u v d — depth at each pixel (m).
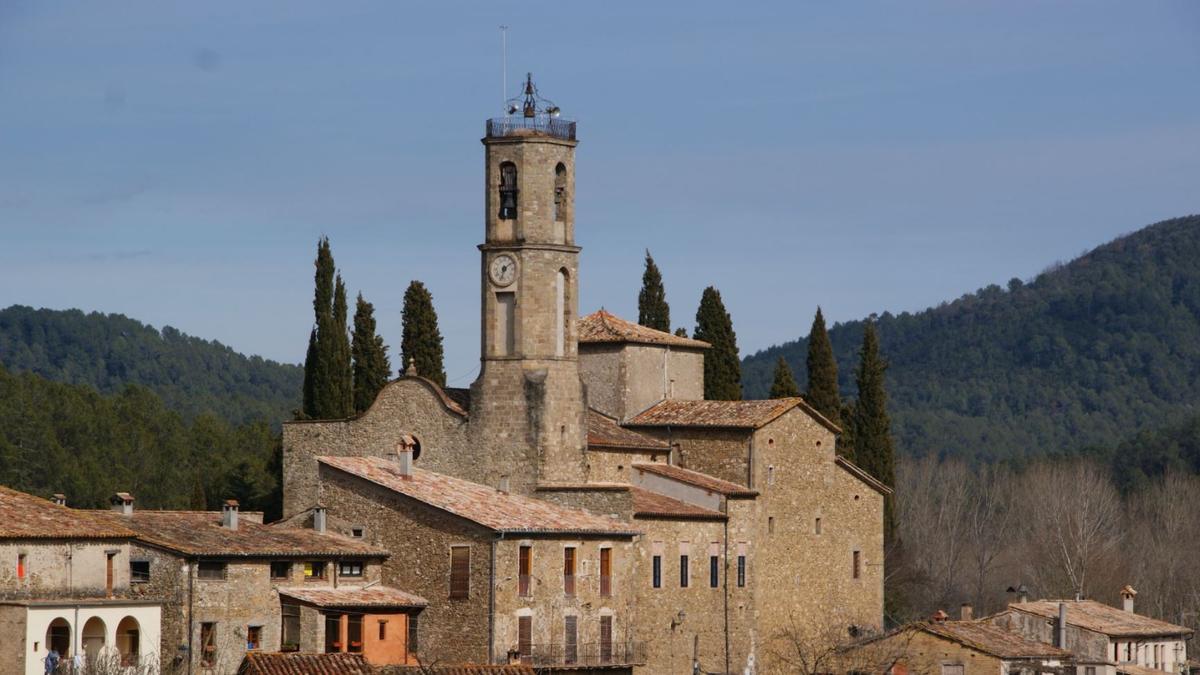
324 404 162.62
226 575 121.12
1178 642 153.62
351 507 132.00
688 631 140.12
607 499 136.75
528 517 131.12
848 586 156.00
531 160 141.88
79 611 115.69
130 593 120.25
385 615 125.56
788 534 150.12
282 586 124.00
